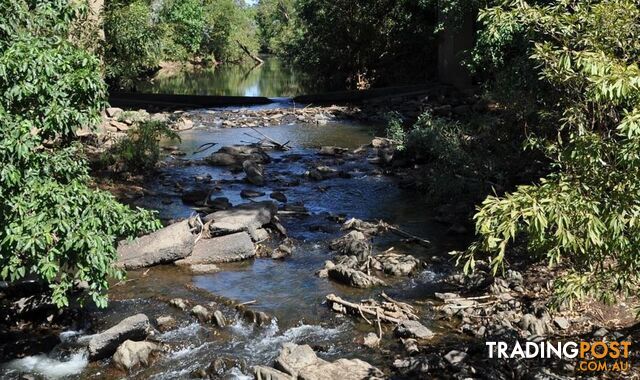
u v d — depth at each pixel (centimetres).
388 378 816
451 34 3033
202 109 2956
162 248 1191
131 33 1956
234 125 2617
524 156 1434
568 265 1094
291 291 1092
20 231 757
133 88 3325
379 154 1977
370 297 1065
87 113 833
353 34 3775
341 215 1473
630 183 602
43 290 996
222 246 1230
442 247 1287
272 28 8206
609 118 718
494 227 604
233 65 6650
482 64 1842
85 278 802
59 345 910
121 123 2383
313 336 945
